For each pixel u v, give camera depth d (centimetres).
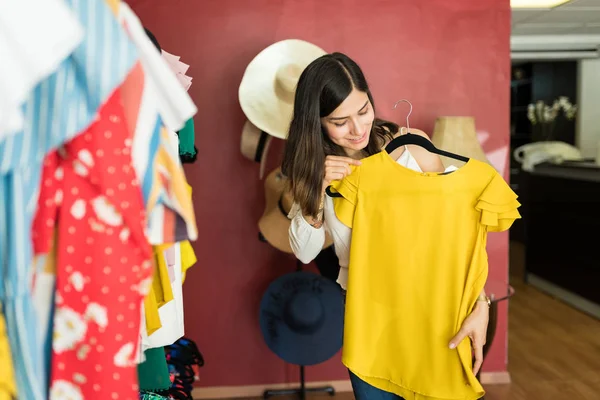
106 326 89
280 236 261
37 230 88
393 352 161
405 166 163
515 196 151
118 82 81
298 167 165
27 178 83
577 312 459
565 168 504
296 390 312
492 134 315
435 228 155
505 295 239
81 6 81
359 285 161
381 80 306
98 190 88
